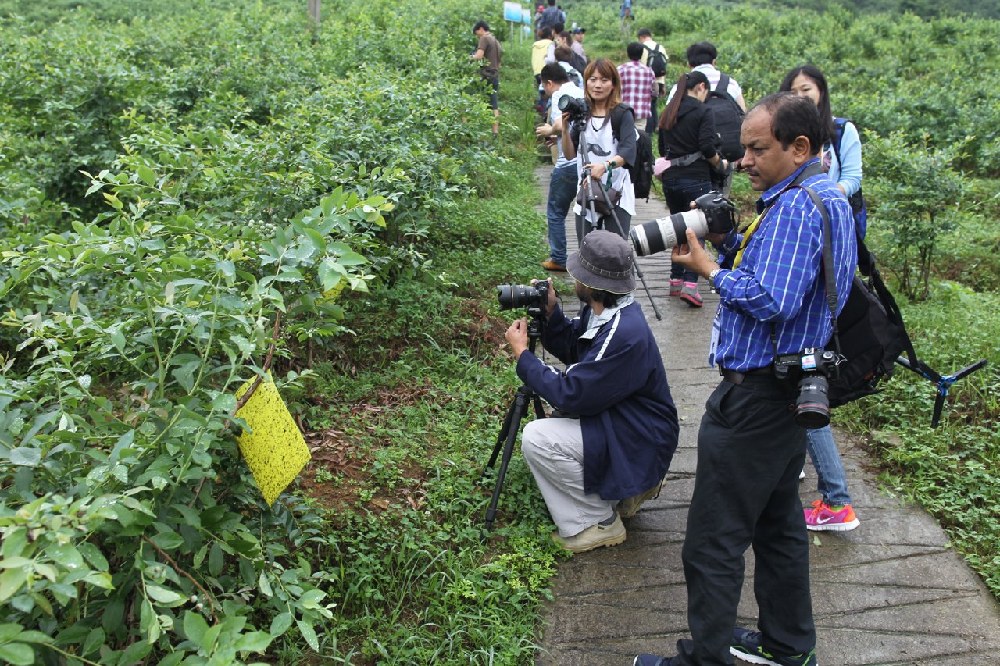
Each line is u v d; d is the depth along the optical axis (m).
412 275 5.28
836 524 3.76
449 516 3.73
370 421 4.40
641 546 3.71
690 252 2.70
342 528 3.52
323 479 3.81
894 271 7.16
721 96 6.42
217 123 6.96
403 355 5.05
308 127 5.55
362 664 2.97
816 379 2.48
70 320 2.46
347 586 3.26
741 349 2.63
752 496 2.67
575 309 6.26
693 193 6.18
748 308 2.51
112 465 2.04
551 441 3.48
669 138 6.21
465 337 5.41
